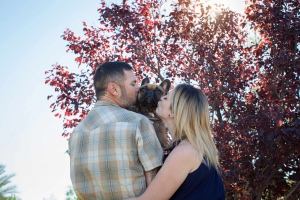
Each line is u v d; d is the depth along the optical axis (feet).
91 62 29.94
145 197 10.34
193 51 29.25
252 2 31.94
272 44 29.84
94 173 10.77
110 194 10.62
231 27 30.78
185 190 10.73
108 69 11.64
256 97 30.12
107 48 31.37
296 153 27.17
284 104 28.19
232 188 27.04
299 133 23.49
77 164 11.07
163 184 10.46
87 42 30.53
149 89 17.69
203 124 11.57
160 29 30.37
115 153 10.66
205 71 28.94
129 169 10.61
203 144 11.16
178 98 11.64
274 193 30.30
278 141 24.76
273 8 28.73
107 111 11.23
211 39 30.17
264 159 26.78
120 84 11.60
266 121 25.34
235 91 29.68
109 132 10.82
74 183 11.10
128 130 10.76
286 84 28.94
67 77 28.91
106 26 31.01
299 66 28.19
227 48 30.07
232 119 28.53
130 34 29.48
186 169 10.69
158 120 16.14
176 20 29.68
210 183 10.94
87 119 11.41
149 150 10.80
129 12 29.22
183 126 11.30
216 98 28.63
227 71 28.60
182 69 31.09
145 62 29.27
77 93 28.66
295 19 29.14
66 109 28.43
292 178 27.76
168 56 30.37
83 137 11.16
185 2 28.81
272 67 29.99
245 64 31.24
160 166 10.98
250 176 26.32
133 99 11.96
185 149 10.84
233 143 27.63
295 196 29.25
